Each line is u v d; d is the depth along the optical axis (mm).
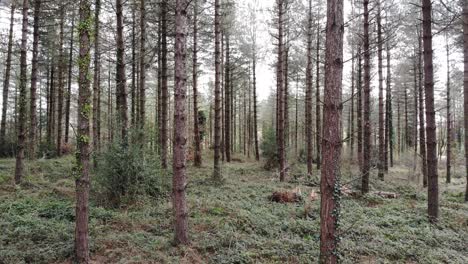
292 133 38906
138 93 20203
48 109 25312
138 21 16016
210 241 6594
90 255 5836
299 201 10570
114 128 9656
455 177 24547
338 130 4777
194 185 12547
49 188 10898
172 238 6699
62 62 19578
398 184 16891
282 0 15391
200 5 15781
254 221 7930
